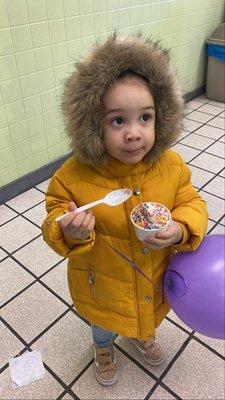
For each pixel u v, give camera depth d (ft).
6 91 5.76
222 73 9.93
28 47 5.72
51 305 4.54
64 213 2.50
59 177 2.77
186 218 2.72
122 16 7.14
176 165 2.87
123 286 2.93
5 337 4.17
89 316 3.23
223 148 7.98
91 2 6.35
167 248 2.99
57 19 5.92
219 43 9.60
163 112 2.48
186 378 3.73
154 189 2.75
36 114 6.37
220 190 6.57
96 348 3.70
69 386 3.68
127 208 2.68
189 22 9.11
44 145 6.78
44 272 5.01
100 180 2.67
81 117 2.35
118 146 2.38
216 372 3.77
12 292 4.73
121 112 2.29
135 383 3.69
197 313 2.71
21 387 3.68
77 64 2.39
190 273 2.74
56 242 2.49
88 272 3.01
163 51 2.47
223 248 2.80
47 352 4.00
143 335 3.15
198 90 10.79
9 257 5.28
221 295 2.62
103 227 2.71
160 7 8.00
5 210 6.27
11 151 6.28
